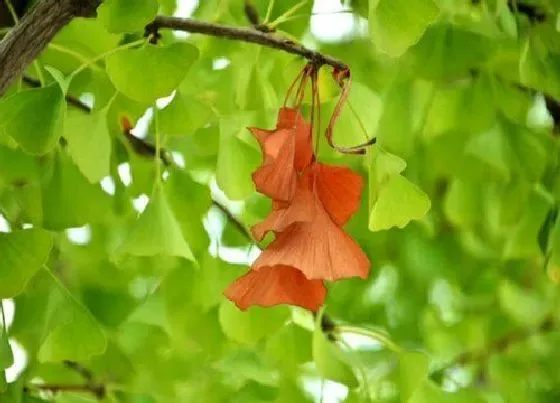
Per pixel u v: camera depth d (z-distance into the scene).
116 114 1.35
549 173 1.46
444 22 1.33
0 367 1.18
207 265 1.36
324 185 1.10
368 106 1.26
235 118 1.29
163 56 1.16
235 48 1.43
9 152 1.25
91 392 1.46
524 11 1.40
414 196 1.14
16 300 1.31
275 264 1.06
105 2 1.14
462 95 1.44
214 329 1.40
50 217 1.29
